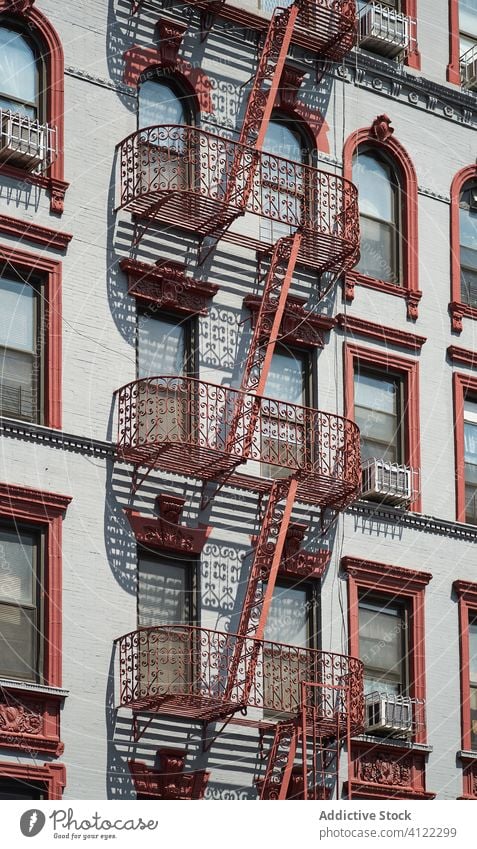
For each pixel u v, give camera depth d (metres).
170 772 36.53
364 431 42.16
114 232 38.81
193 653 37.00
